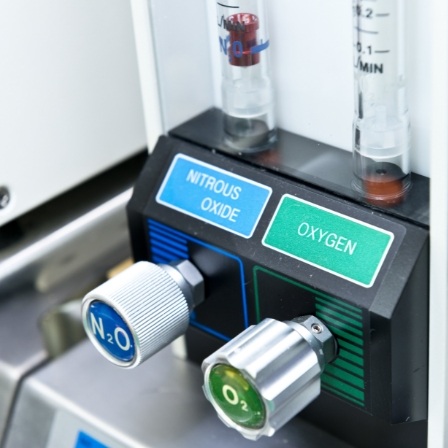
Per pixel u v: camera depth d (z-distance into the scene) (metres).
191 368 0.83
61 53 0.79
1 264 0.83
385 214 0.64
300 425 0.77
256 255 0.68
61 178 0.83
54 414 0.82
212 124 0.75
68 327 0.93
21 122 0.78
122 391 0.81
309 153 0.70
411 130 0.65
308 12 0.67
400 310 0.62
